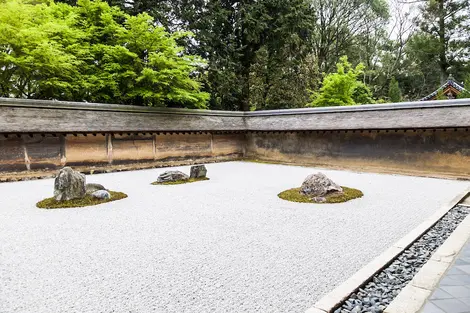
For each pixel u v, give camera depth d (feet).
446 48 81.00
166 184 27.04
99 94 42.42
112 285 9.26
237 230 14.51
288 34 58.39
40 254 11.76
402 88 95.66
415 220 15.99
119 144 36.86
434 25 81.05
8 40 31.78
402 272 10.02
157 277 9.77
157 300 8.38
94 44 42.19
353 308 7.89
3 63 33.06
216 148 47.14
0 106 29.09
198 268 10.42
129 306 8.09
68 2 46.80
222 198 21.39
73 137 33.37
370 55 96.17
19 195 22.75
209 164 43.88
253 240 13.14
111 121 35.99
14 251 12.09
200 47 53.16
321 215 16.99
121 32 41.01
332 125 39.22
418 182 28.27
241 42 61.41
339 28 91.09
